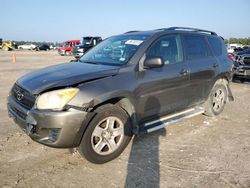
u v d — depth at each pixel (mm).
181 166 3740
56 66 4516
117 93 3771
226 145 4469
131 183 3328
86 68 4074
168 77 4555
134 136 4770
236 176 3492
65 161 3846
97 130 3672
